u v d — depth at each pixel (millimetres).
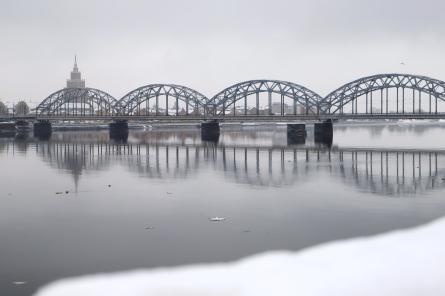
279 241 47031
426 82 196375
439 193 71750
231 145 164375
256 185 79688
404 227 52125
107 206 62844
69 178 87688
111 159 119438
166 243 46531
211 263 40531
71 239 47969
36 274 38469
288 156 125750
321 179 85938
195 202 65375
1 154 131500
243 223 54031
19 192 73062
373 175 90250
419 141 188750
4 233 50188
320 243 46312
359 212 59156
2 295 34406
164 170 99000
